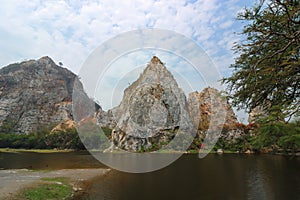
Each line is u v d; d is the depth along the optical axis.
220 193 11.38
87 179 14.28
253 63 4.60
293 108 3.64
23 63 79.00
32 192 10.06
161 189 12.04
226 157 20.22
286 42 4.26
